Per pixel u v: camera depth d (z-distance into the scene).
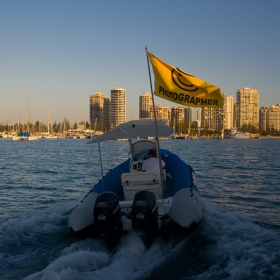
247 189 13.13
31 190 13.36
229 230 6.62
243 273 4.80
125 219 6.21
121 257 5.38
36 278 4.52
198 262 5.28
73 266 4.89
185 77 6.87
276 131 142.12
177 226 6.14
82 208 6.57
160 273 4.94
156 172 7.25
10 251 5.89
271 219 8.50
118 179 8.48
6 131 140.38
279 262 5.09
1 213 9.37
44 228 7.05
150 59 6.89
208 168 20.62
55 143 74.81
